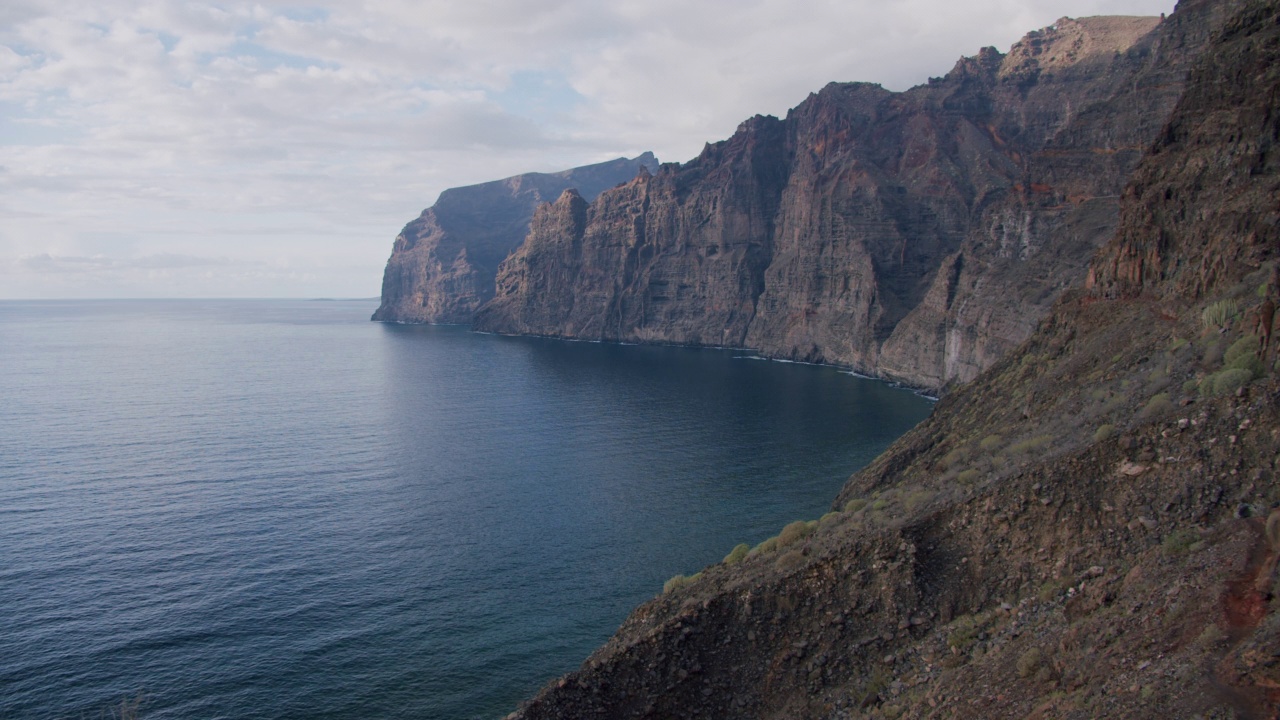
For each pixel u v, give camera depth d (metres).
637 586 57.22
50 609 52.25
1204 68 59.25
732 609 31.16
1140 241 56.50
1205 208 51.31
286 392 158.62
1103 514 27.31
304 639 48.78
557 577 58.78
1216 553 20.95
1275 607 16.95
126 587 55.88
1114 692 17.61
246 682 43.97
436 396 153.50
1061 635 22.58
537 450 103.00
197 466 92.25
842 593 30.00
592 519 72.38
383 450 102.88
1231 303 37.56
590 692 29.97
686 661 30.11
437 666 45.84
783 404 139.38
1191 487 25.84
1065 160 139.88
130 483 83.75
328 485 84.31
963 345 140.25
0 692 42.62
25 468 90.12
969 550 29.45
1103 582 24.12
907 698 24.92
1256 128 50.72
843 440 105.88
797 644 29.33
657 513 74.00
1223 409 27.55
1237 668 15.20
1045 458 31.94
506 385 170.62
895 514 33.84
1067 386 49.38
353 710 41.59
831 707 26.89
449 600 54.59
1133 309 53.25
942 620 27.80
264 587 56.38
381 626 50.66
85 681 43.84
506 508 76.06
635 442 107.75
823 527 38.09
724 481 85.31
